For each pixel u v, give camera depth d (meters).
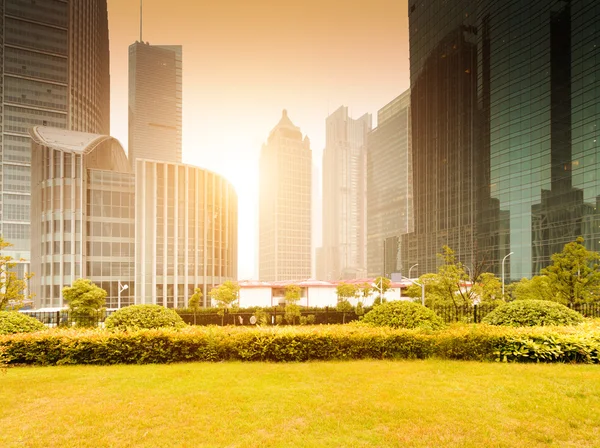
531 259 64.19
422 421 6.58
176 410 7.24
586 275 21.69
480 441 5.78
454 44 91.06
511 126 69.12
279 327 13.24
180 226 64.56
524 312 13.84
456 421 6.55
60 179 57.25
